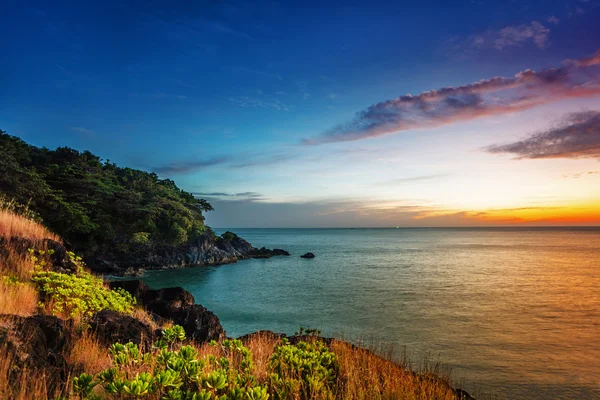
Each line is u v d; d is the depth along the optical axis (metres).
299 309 30.64
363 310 30.19
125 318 8.30
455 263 72.88
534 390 14.69
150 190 67.88
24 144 59.38
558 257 87.19
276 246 141.00
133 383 3.78
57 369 5.10
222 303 33.31
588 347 20.41
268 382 5.20
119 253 56.53
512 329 24.30
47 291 9.19
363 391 5.63
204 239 70.62
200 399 3.79
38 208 46.38
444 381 7.72
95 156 68.81
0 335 5.01
